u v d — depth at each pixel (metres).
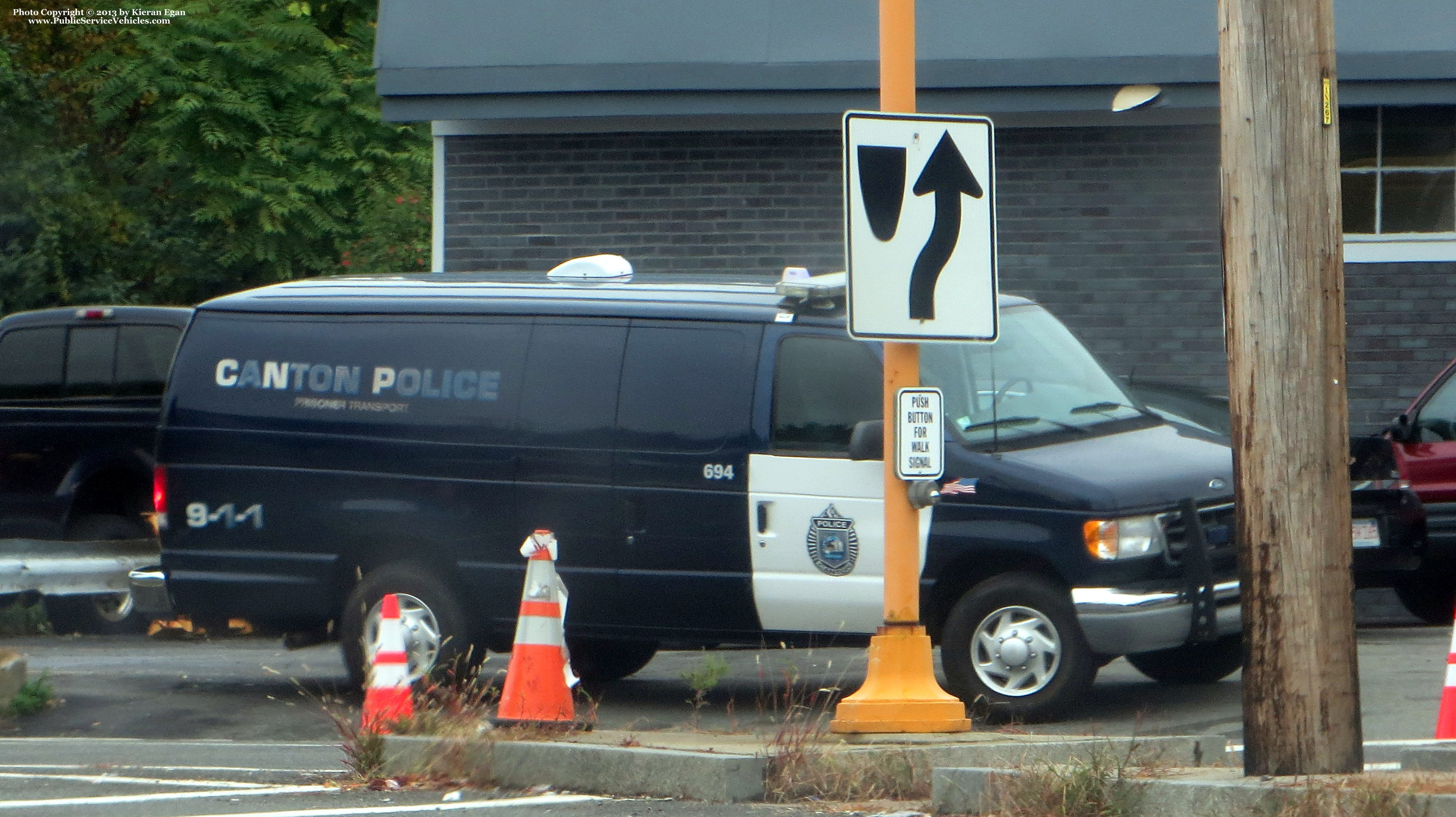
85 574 56.19
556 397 38.94
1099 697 39.12
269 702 41.62
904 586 31.97
